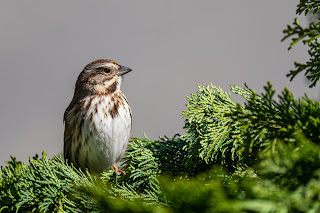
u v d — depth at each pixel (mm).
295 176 3635
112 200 4727
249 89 6680
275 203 3324
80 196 5734
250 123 4234
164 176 7020
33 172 6137
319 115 4082
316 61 4977
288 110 4113
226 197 3730
